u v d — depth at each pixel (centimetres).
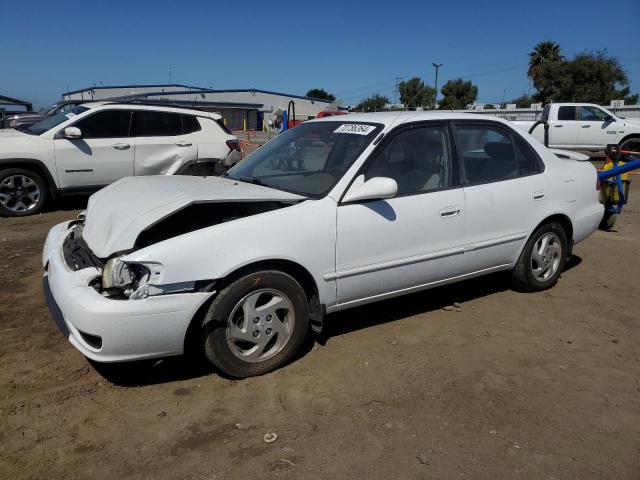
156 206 329
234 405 310
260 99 6675
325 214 347
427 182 402
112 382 333
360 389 328
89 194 876
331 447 274
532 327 423
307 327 352
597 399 321
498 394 325
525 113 3203
